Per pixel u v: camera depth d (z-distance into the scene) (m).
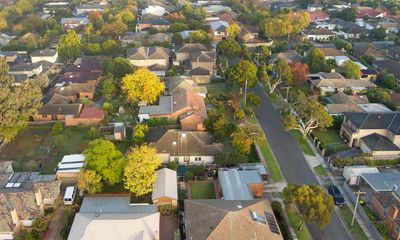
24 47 184.25
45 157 101.00
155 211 77.56
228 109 125.50
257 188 85.75
